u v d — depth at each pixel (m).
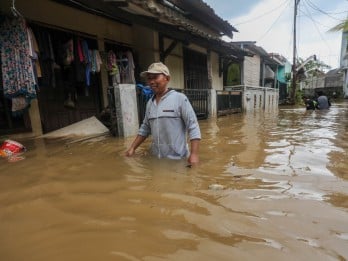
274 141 5.46
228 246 1.73
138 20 6.98
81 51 7.42
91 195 2.64
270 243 1.75
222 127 8.04
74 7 7.63
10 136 6.30
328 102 16.64
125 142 5.48
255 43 22.92
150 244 1.77
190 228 1.96
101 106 8.90
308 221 2.04
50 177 3.27
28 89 5.61
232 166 3.54
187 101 3.72
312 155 4.16
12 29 5.52
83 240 1.85
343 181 2.94
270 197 2.49
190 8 12.37
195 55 13.84
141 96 7.06
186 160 3.77
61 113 7.65
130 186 2.85
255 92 17.50
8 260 1.66
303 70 31.56
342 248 1.69
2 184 3.07
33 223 2.12
